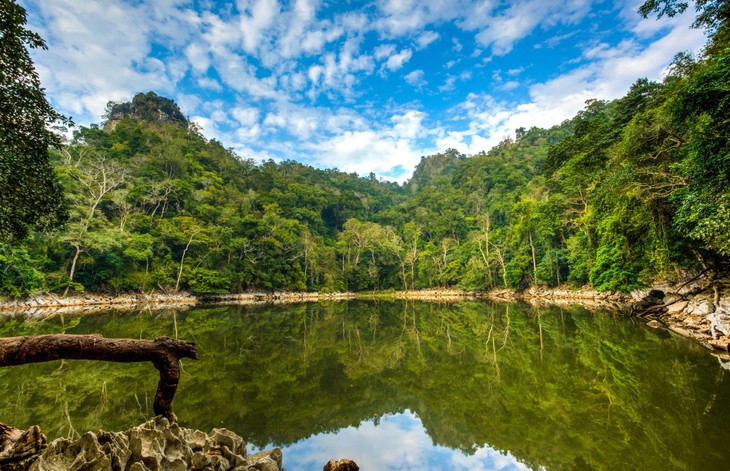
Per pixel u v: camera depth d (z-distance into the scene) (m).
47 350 3.60
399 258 61.16
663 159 14.62
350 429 6.68
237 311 28.81
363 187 116.44
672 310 16.09
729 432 5.46
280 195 66.62
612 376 8.79
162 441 3.78
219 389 8.60
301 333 17.95
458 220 67.31
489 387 8.95
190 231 39.50
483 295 48.66
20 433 4.04
